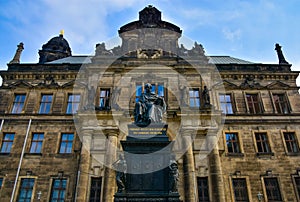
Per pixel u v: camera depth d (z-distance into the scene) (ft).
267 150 103.14
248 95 116.37
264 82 119.14
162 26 132.36
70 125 106.11
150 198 44.83
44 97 115.24
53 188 94.22
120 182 45.68
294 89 116.57
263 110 111.14
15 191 92.53
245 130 105.70
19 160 98.37
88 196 88.74
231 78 119.55
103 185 89.10
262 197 92.07
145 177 47.11
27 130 104.12
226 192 92.53
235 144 104.01
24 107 111.04
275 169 97.81
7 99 113.39
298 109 111.75
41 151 100.68
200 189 91.09
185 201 86.69
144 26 131.64
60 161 98.63
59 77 119.44
